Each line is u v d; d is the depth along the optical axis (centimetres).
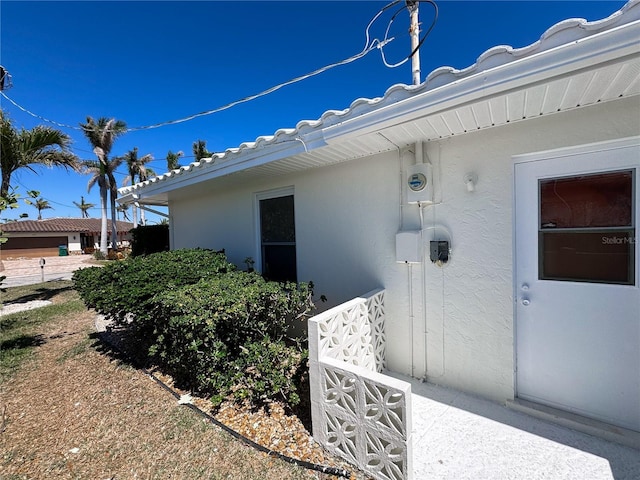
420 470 200
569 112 227
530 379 262
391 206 329
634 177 215
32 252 3203
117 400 306
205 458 219
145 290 353
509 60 176
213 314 280
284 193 464
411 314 319
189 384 327
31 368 395
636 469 196
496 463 204
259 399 285
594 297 233
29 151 716
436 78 205
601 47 148
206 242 630
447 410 263
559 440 224
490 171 264
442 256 288
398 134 269
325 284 402
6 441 254
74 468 219
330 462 209
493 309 270
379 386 186
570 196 238
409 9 353
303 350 332
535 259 255
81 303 777
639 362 219
